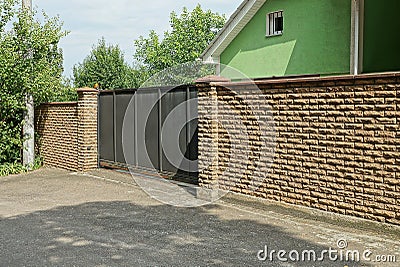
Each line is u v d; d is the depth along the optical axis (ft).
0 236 21.59
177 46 134.31
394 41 40.37
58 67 44.93
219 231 21.58
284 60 47.29
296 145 24.45
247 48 51.90
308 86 23.61
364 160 21.22
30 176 40.27
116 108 39.75
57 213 26.12
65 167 43.47
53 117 44.75
